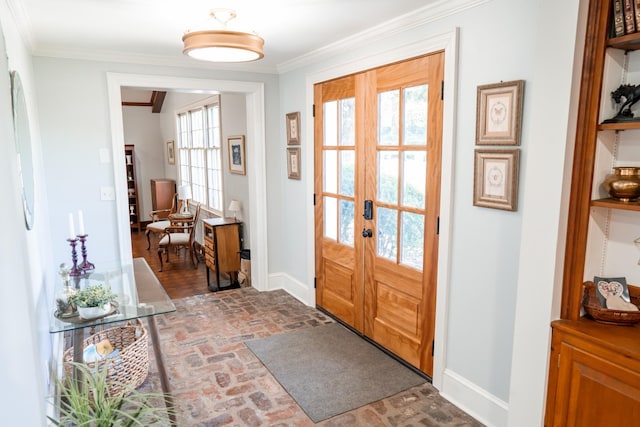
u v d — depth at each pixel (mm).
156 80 3678
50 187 3367
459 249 2377
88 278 2725
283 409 2418
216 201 6352
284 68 4020
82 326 2029
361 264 3264
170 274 5816
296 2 2273
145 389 2590
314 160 3750
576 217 1601
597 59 1492
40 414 1272
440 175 2449
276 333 3418
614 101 1571
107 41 3082
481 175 2178
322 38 3031
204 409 2414
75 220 3471
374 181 3025
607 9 1460
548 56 1577
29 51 3078
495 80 2074
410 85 2615
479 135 2164
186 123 7531
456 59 2262
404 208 2758
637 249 1666
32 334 1237
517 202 2023
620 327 1594
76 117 3406
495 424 2238
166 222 7363
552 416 1707
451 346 2490
